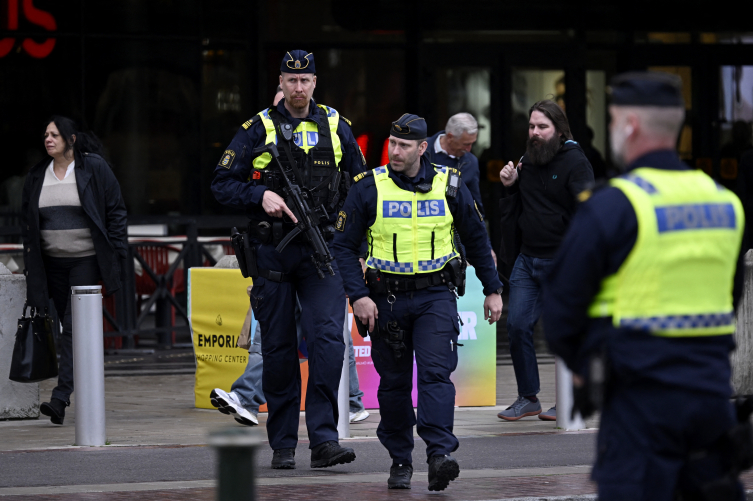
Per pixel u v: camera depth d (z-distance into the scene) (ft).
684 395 30.32
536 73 154.92
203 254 124.98
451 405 51.70
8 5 134.41
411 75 151.94
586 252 30.86
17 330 71.61
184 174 140.67
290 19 146.61
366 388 81.25
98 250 73.92
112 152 137.69
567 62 155.22
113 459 60.70
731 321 31.55
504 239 74.54
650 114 31.60
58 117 73.82
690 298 30.78
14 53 134.82
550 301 31.48
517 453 62.95
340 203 59.31
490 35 153.48
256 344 72.84
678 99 31.78
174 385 94.58
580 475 56.70
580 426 71.20
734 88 160.86
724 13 159.94
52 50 135.74
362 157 60.85
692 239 30.86
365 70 150.30
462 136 77.71
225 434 27.45
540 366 103.81
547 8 154.71
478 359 82.58
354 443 66.64
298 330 66.33
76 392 65.05
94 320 64.95
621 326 30.83
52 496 51.16
